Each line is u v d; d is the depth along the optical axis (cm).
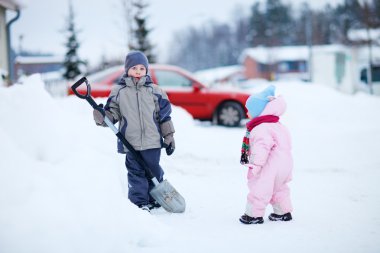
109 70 1039
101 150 510
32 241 240
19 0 1325
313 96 1524
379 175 568
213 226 369
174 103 1058
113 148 532
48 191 262
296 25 8350
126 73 418
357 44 3189
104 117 395
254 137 378
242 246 320
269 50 6588
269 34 7938
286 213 387
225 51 10144
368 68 3172
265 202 377
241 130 1012
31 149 283
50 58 3997
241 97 1080
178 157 655
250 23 8925
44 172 272
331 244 326
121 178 470
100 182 297
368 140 776
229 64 9981
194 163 637
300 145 771
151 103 407
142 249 307
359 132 853
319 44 6975
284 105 384
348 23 5097
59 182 274
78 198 275
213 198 465
